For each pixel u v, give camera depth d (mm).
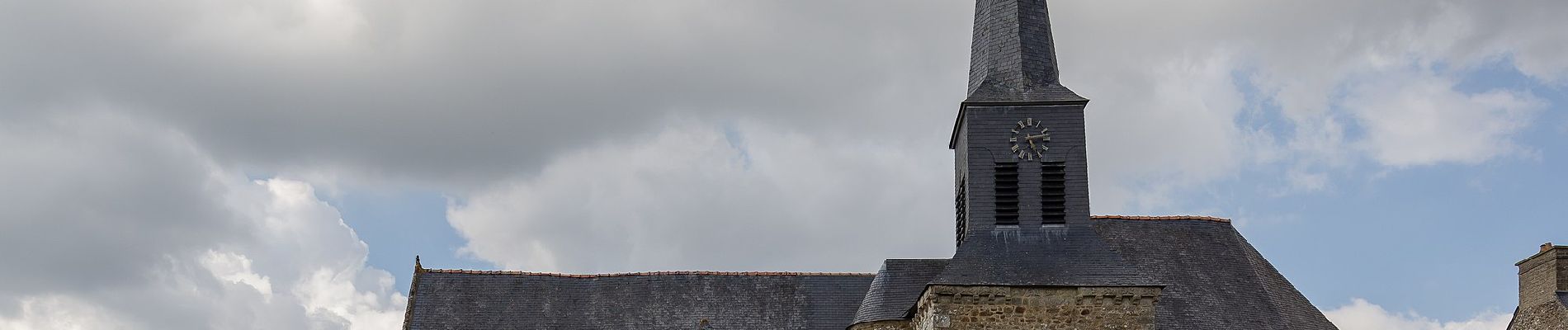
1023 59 36844
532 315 44781
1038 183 35312
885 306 37406
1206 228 39250
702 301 44906
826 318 44125
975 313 33406
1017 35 37250
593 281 46031
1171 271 37375
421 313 44469
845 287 45125
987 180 35438
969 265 33969
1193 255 38125
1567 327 40656
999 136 35719
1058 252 34312
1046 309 33469
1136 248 38094
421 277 45500
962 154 36938
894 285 37875
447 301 44906
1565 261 42094
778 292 45094
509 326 44406
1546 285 42562
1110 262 34000
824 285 45219
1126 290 33344
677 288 45438
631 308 44938
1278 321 36594
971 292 33438
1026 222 35031
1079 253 34250
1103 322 33344
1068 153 35500
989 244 34594
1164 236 38688
